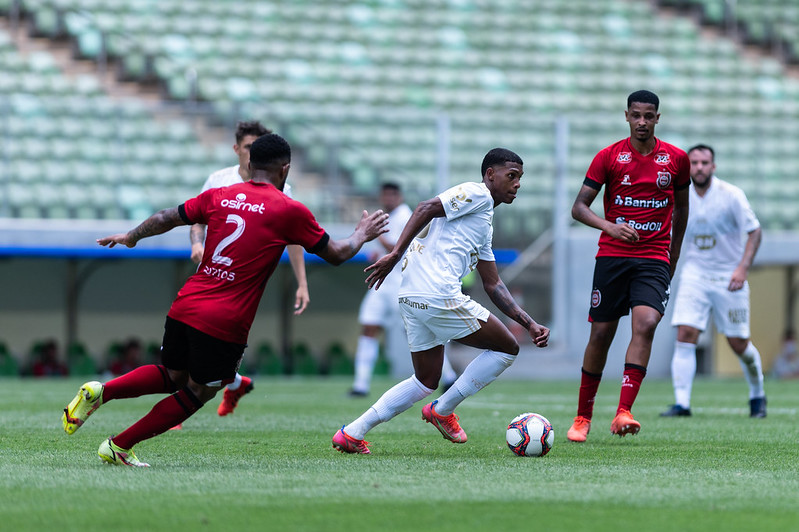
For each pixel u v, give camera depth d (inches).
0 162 2635.3
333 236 2711.6
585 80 3501.5
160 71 3120.1
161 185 2770.7
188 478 664.4
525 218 2829.7
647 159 954.7
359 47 3449.8
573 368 2780.5
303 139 2849.4
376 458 788.6
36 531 492.4
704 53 3774.6
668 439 981.8
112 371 2554.1
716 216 1288.1
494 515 536.7
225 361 708.0
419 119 2945.4
